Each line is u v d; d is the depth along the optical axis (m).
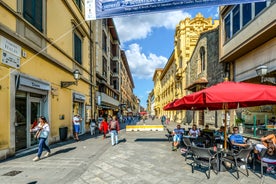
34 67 9.41
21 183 4.97
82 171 5.95
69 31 14.05
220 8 15.55
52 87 11.26
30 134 9.48
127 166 6.55
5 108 7.41
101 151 8.91
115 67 41.25
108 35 33.84
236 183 5.05
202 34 21.06
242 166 6.33
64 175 5.59
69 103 13.83
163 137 14.46
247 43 11.02
